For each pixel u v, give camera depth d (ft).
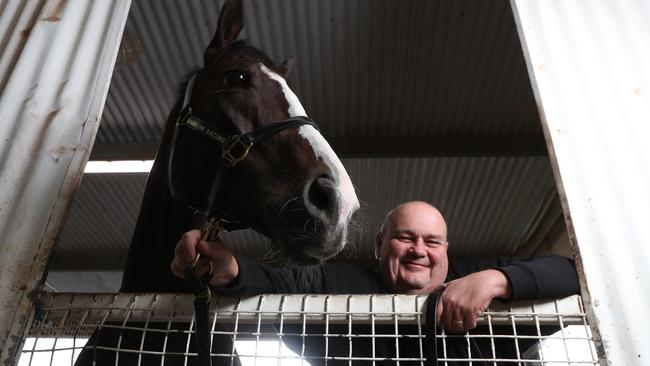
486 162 15.62
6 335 3.20
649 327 3.34
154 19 11.15
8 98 4.34
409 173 16.21
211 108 4.44
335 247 3.67
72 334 3.40
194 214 4.56
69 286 25.30
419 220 5.40
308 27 11.37
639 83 4.55
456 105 13.60
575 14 4.94
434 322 3.00
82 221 19.29
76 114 4.27
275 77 4.57
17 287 3.41
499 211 18.11
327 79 12.84
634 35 4.86
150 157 14.75
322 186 3.84
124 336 3.90
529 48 4.67
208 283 3.23
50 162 4.00
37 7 4.97
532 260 3.56
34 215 3.74
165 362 3.93
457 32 11.44
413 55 12.10
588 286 3.37
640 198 3.91
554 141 4.14
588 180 3.97
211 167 4.29
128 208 18.33
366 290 5.30
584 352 4.08
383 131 14.51
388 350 4.01
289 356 2.93
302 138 4.11
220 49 4.98
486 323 3.16
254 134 4.15
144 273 4.50
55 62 4.56
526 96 13.16
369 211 18.22
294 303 3.14
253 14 11.02
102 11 4.91
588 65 4.62
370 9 10.95
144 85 12.94
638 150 4.16
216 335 4.04
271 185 3.99
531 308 3.20
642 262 3.60
